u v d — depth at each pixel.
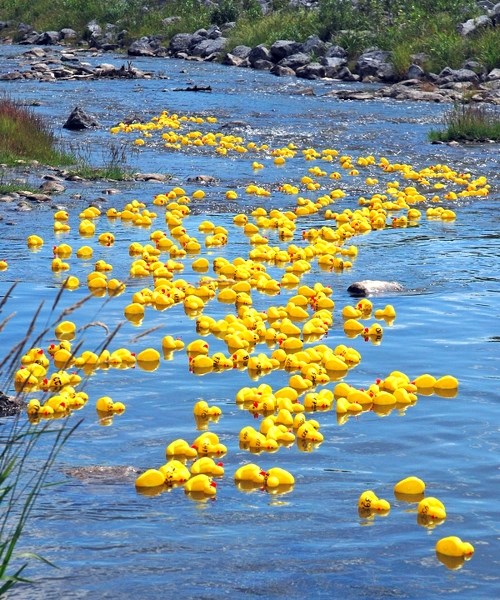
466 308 14.61
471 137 32.38
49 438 9.67
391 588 7.02
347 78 47.78
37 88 43.88
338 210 22.83
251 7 61.97
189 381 11.55
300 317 14.14
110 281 15.53
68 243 18.72
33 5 69.69
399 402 10.92
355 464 9.23
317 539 7.74
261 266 16.70
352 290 15.52
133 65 53.06
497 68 45.19
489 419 10.37
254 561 7.37
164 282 15.48
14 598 6.82
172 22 62.09
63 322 13.41
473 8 53.31
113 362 12.13
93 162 27.58
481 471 9.05
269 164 28.50
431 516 8.11
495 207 23.12
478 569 7.29
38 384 11.16
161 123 34.56
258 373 11.93
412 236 19.95
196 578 7.12
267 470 9.08
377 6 54.56
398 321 14.04
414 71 45.59
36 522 7.92
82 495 8.45
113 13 64.75
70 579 7.08
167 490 8.62
